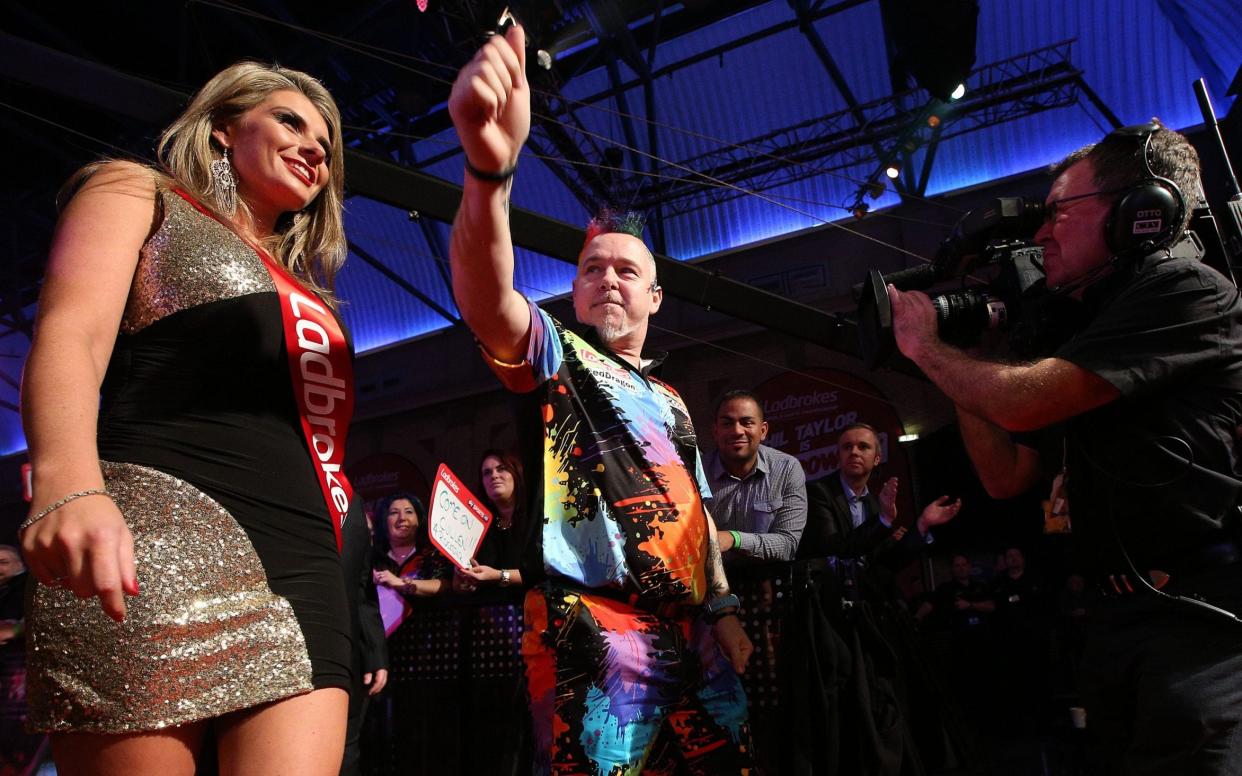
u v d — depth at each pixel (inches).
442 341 596.1
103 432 40.0
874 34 452.1
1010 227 64.3
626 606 59.3
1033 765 164.6
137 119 200.2
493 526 131.4
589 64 457.7
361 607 102.3
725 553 102.9
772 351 485.1
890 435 436.5
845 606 98.3
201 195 47.7
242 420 42.8
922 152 482.0
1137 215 56.5
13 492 713.0
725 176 490.3
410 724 125.5
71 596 36.7
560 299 568.7
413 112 425.1
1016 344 65.4
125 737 35.8
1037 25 439.5
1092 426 56.4
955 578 317.7
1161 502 52.1
